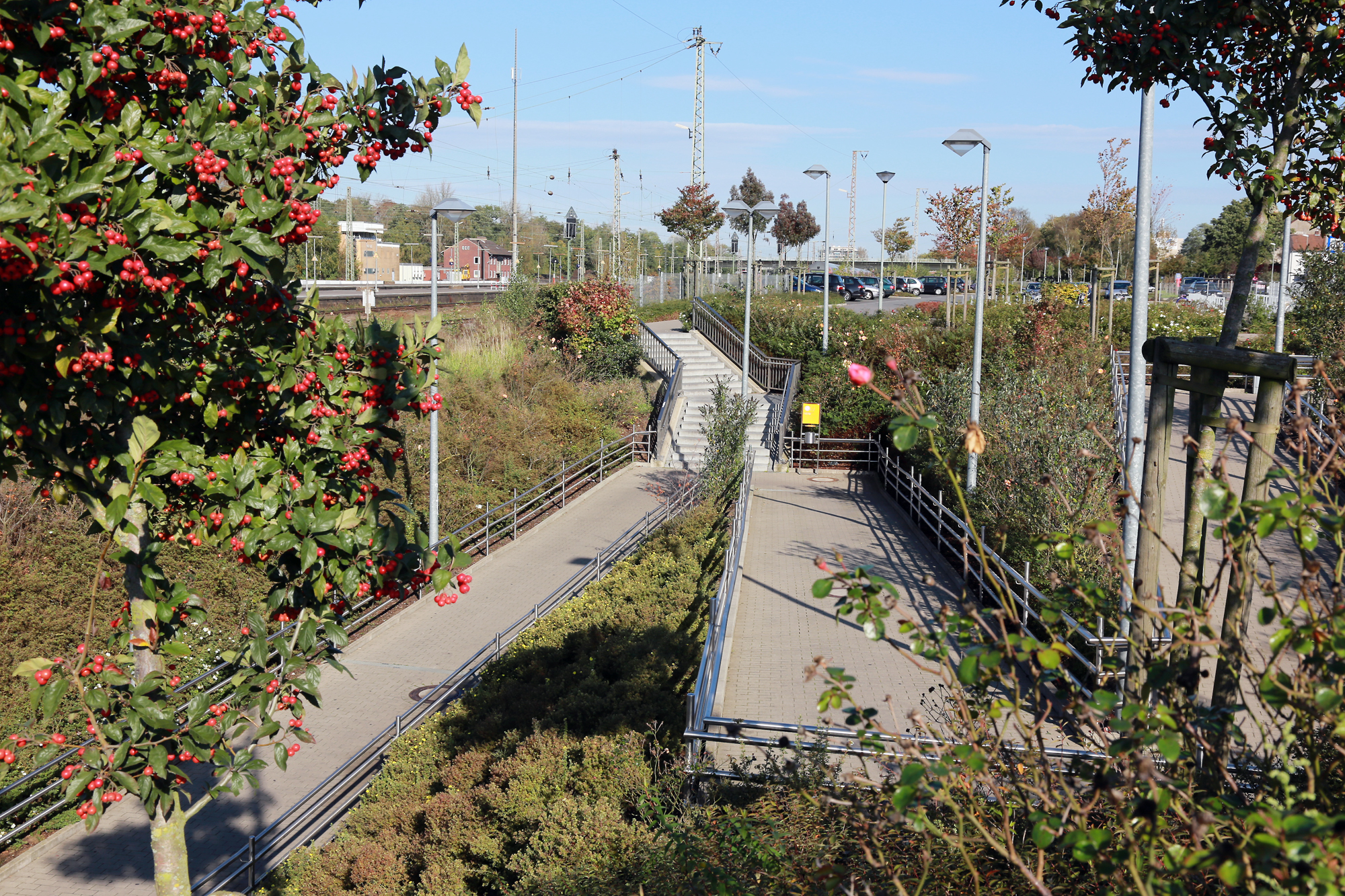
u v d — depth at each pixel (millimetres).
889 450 22188
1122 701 2758
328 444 4996
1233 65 5453
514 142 38188
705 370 30875
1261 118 5211
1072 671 8852
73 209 3689
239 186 4203
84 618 13641
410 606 16656
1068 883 3523
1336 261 25516
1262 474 3902
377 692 13461
